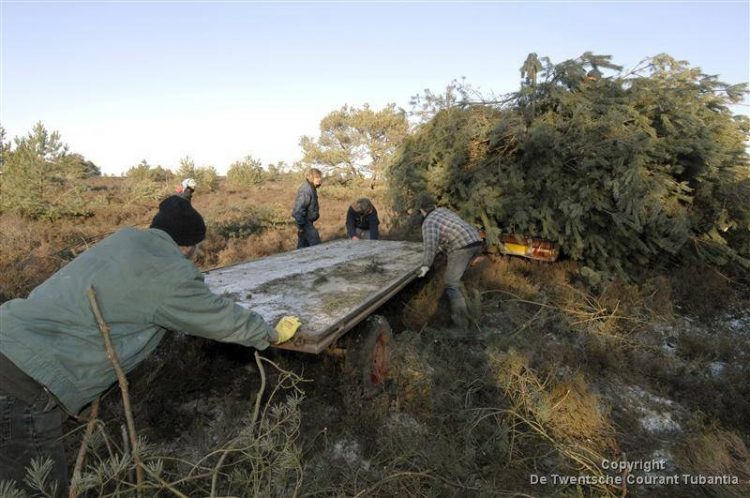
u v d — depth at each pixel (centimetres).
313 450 287
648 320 534
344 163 2509
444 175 666
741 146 638
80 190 1159
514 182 622
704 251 642
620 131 574
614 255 633
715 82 644
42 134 1109
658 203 551
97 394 188
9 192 1046
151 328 193
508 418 324
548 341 480
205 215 1116
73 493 162
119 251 184
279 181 2714
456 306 496
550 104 638
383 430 304
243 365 364
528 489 272
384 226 1035
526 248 663
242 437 224
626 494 274
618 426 345
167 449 281
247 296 339
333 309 304
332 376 349
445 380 365
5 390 164
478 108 688
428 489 259
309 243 743
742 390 389
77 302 176
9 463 167
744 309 607
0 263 655
